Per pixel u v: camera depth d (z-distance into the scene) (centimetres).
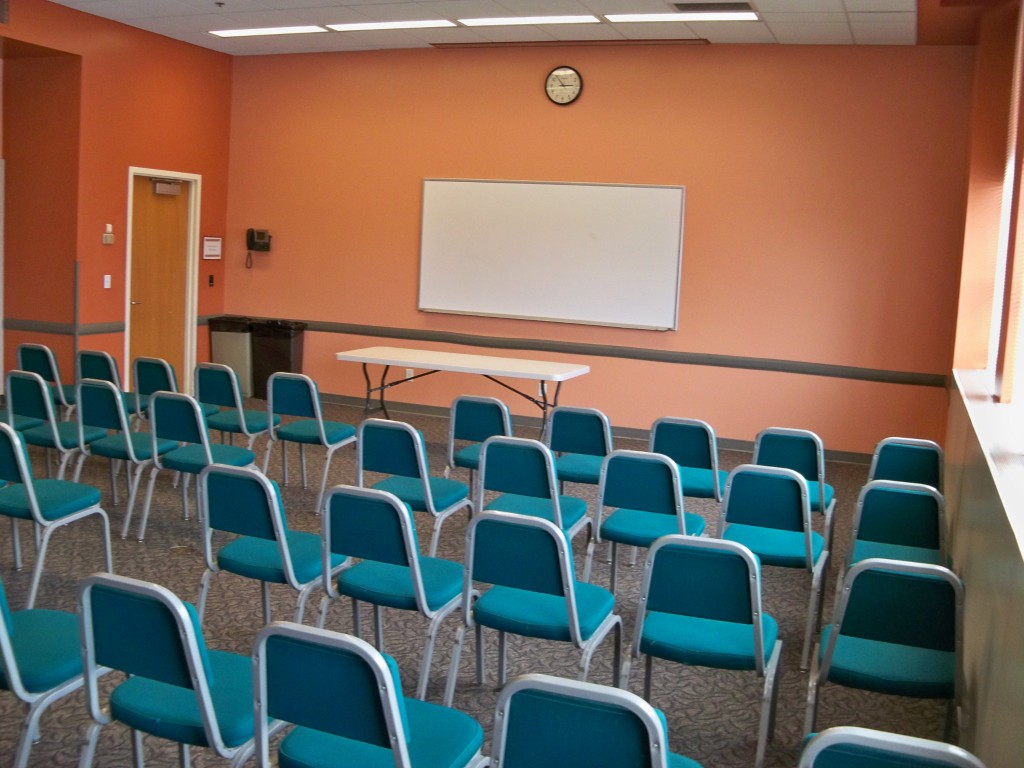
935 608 275
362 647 208
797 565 402
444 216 939
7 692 351
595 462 560
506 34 840
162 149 937
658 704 369
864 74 796
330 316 1000
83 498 434
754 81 826
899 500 382
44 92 857
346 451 774
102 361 673
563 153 892
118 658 247
